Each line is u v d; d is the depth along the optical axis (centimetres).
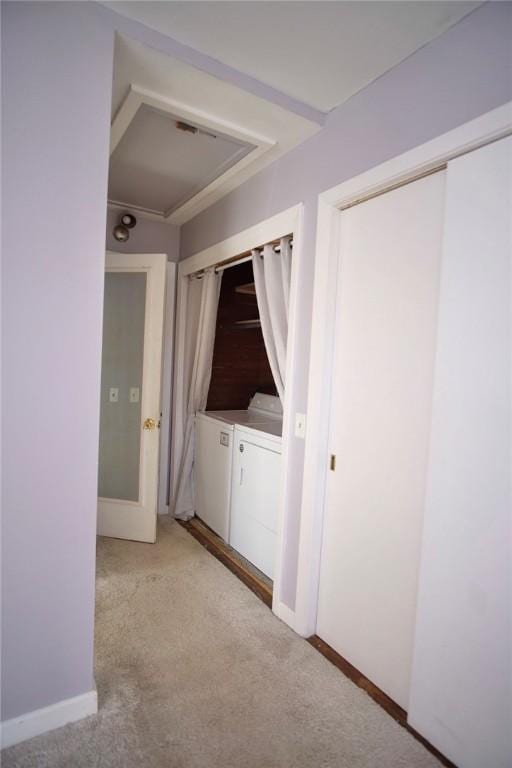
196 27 148
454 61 140
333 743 146
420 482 155
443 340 141
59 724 146
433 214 152
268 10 139
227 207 276
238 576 256
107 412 301
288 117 187
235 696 164
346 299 189
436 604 143
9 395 132
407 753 143
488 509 129
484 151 131
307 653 191
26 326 133
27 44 128
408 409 160
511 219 124
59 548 144
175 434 342
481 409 131
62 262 138
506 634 124
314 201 200
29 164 130
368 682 174
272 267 236
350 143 180
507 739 124
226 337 365
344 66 162
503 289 126
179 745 142
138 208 311
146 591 235
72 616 148
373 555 174
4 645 137
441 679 142
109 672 173
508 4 125
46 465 139
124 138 212
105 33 140
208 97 176
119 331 297
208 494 320
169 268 341
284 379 235
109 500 300
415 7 134
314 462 195
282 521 217
